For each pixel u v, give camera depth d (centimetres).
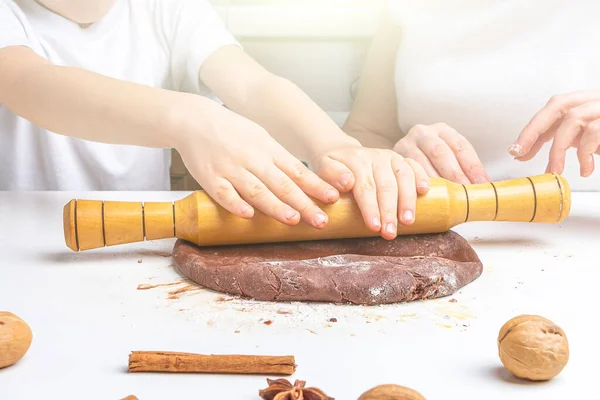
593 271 85
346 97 188
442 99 158
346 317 71
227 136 89
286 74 185
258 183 84
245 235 85
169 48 160
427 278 75
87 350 63
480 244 96
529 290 78
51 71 110
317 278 74
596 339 65
